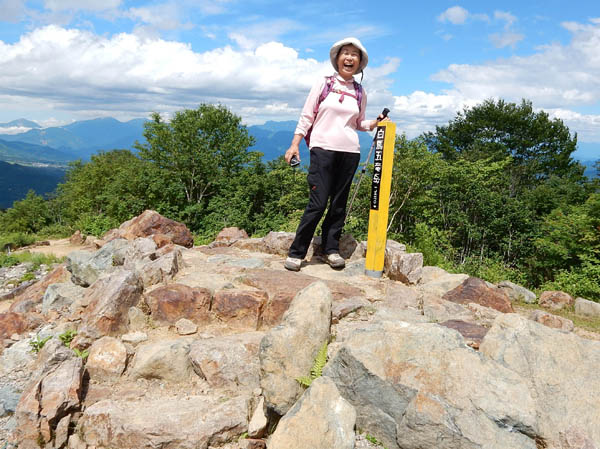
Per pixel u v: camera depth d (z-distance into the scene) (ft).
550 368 8.29
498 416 7.47
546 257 67.00
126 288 12.07
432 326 8.92
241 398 9.41
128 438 8.46
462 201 82.48
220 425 8.64
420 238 55.52
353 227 49.65
